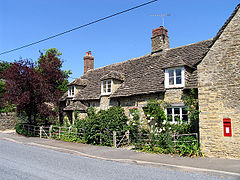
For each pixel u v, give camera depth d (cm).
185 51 1662
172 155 1068
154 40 1911
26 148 1334
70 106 2011
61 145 1411
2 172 777
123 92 1653
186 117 1292
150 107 1408
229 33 1034
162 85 1414
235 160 934
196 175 750
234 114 979
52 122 2173
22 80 1786
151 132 1310
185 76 1307
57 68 2117
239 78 981
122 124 1469
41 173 767
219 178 710
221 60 1040
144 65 1845
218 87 1034
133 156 1058
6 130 2411
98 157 1062
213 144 1024
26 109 1920
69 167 862
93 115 1559
